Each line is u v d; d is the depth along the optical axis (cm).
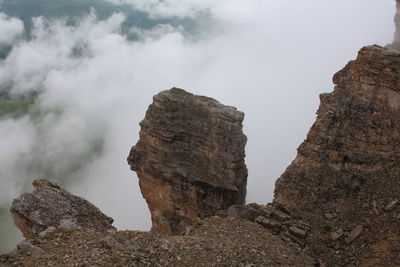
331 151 3136
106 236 2166
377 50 3203
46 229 2475
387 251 2575
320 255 2694
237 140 4175
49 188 3045
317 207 3003
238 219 3047
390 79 3131
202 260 2078
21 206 2800
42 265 1877
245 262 2188
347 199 2977
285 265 2336
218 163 4269
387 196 2867
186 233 2936
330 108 3278
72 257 1927
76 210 2867
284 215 3042
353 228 2786
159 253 2041
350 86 3328
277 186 3259
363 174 3031
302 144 3291
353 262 2620
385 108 3144
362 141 3116
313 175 3120
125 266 1855
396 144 3038
